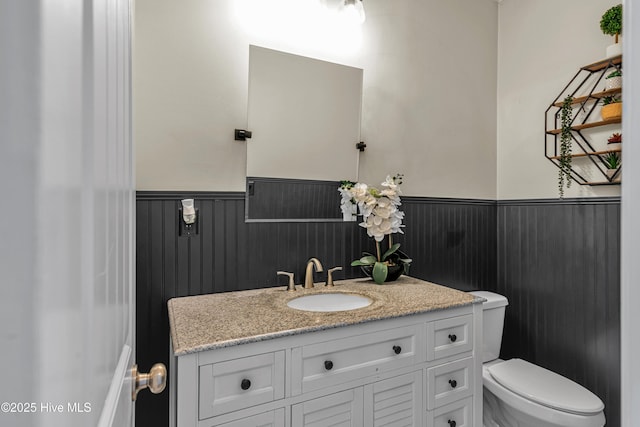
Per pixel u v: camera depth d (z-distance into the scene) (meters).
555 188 1.92
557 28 1.92
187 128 1.41
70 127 0.26
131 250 0.69
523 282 2.08
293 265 1.63
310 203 1.67
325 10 1.67
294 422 1.04
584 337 1.77
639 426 0.24
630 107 0.24
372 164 1.84
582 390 1.52
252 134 1.52
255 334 0.99
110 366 0.42
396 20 1.90
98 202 0.35
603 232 1.70
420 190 1.99
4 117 0.19
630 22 0.24
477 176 2.19
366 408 1.16
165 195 1.38
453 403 1.35
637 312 0.24
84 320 0.30
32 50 0.20
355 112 1.76
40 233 0.20
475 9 2.18
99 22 0.36
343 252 1.75
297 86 1.61
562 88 1.89
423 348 1.28
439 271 2.04
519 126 2.12
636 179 0.23
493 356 1.95
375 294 1.45
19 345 0.19
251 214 1.53
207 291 1.45
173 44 1.39
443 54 2.05
